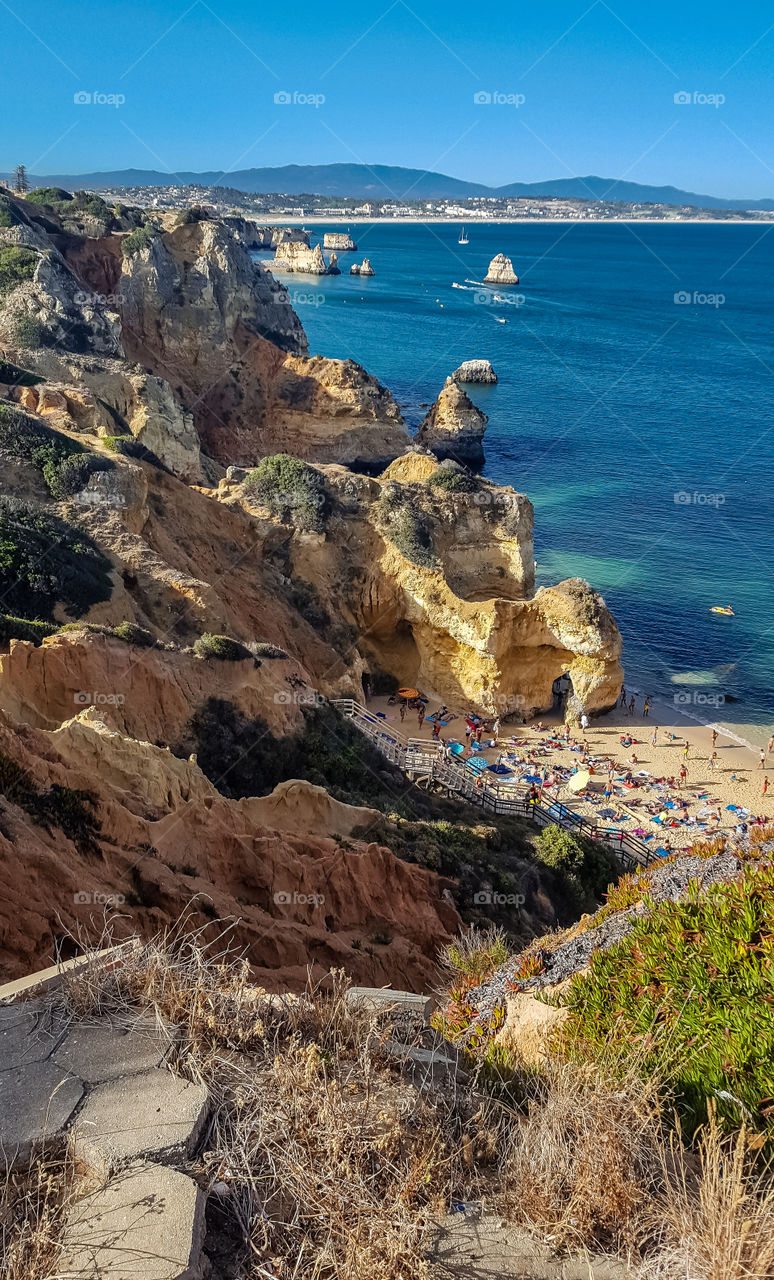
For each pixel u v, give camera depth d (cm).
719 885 1114
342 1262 528
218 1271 510
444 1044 844
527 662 5766
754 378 17475
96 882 1596
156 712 2684
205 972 730
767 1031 816
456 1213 600
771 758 5609
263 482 5706
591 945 1209
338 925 2122
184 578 3722
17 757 1652
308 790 2408
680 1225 579
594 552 8650
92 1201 511
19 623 2666
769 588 7969
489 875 2766
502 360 18175
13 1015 668
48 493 3906
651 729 5844
